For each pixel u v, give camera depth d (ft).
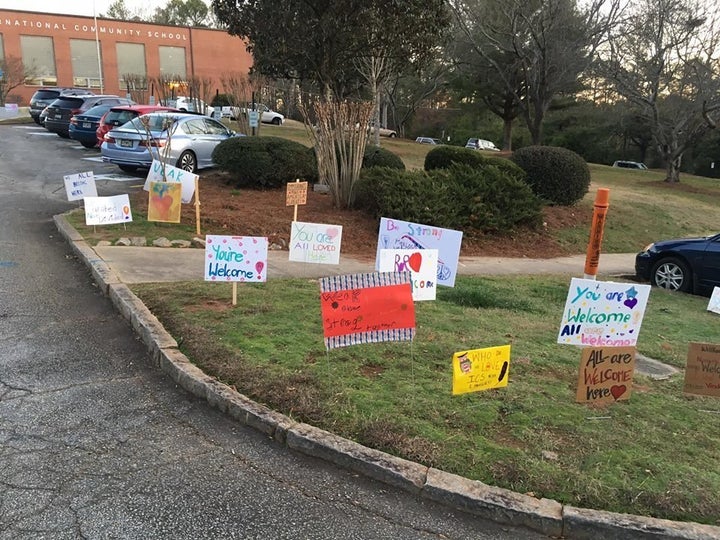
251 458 11.36
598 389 12.62
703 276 29.99
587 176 49.26
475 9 91.61
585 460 11.12
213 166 47.83
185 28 174.70
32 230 30.01
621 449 11.63
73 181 30.04
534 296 24.97
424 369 14.84
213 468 10.98
